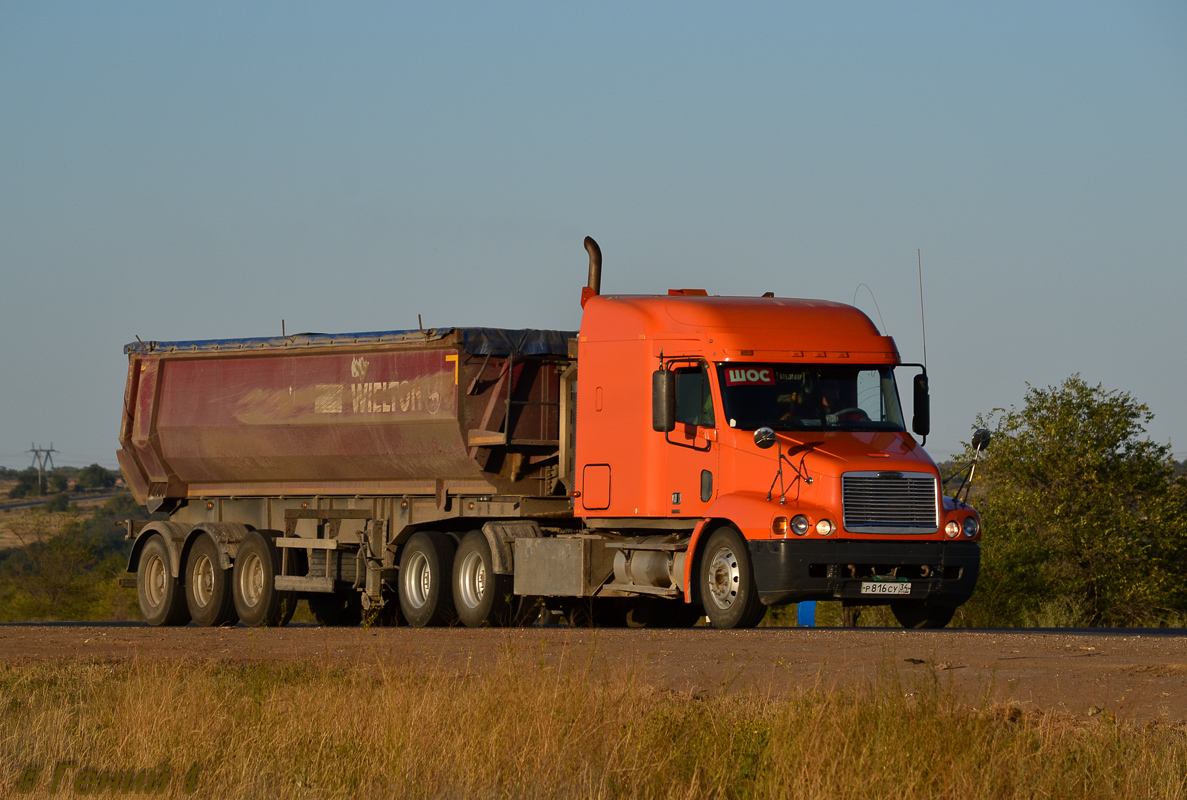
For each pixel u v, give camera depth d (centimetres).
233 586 4788
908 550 3297
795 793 1541
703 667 2497
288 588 4597
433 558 4178
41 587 11388
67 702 2409
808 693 1912
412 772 1725
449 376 4141
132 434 5078
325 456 4525
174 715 2050
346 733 1945
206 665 2792
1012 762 1612
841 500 3272
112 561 12031
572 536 3803
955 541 3353
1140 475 8038
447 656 2819
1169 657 2553
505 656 2348
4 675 2838
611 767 1680
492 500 4209
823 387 3488
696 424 3503
